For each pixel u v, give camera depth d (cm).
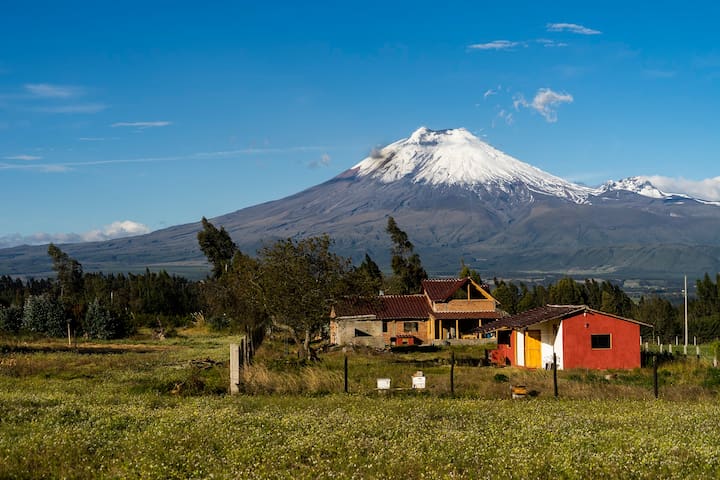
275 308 4400
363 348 5669
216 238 9125
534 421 1772
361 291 4609
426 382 2866
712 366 3800
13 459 1324
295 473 1252
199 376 3023
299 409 2045
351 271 4612
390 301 6794
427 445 1459
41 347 4953
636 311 9800
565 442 1477
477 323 6856
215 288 7112
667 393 2628
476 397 2533
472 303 6719
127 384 2831
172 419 1706
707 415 1925
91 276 12250
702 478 1216
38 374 3272
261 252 4588
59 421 1723
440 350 5850
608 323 4072
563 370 3831
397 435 1577
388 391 2573
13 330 6178
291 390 2622
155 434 1518
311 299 4359
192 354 4572
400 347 6088
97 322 6275
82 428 1600
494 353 4912
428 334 6644
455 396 2552
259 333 5372
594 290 10512
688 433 1603
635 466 1285
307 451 1399
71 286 10456
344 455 1370
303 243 4506
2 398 2156
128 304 8862
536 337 4431
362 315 6488
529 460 1316
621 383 3067
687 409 2103
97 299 6544
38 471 1262
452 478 1214
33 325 6212
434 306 6650
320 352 5312
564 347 4041
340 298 4550
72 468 1280
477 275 9069
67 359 3994
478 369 3769
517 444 1476
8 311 6325
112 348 5175
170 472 1252
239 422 1695
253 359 3672
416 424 1706
